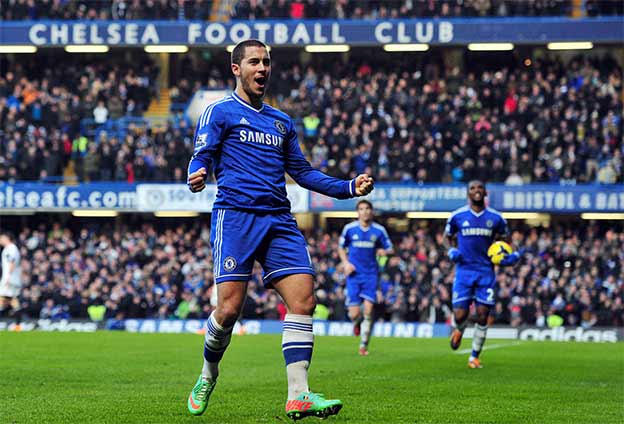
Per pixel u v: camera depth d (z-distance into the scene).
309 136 53.06
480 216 21.75
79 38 54.44
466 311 21.97
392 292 44.47
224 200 10.18
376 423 11.09
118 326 44.50
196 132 10.36
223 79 58.72
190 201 49.78
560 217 53.12
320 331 43.88
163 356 23.80
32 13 55.66
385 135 51.34
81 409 12.34
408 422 11.23
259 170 10.20
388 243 26.89
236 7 55.81
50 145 52.06
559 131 50.88
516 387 16.28
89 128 54.62
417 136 51.59
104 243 48.47
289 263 10.04
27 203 50.25
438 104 52.94
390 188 49.31
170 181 50.50
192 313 44.72
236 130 10.23
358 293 27.02
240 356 24.50
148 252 47.88
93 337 34.66
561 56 58.12
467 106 53.12
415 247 46.97
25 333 38.00
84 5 56.22
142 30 54.44
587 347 32.06
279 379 17.31
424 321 44.00
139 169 50.75
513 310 43.38
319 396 9.61
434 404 13.32
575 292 43.72
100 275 46.41
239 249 10.05
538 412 12.60
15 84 56.31
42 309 45.44
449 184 49.00
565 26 53.12
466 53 58.16
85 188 50.22
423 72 57.47
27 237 50.22
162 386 15.73
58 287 45.56
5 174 51.59
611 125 51.78
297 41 54.28
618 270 45.91
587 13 54.28
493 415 12.12
